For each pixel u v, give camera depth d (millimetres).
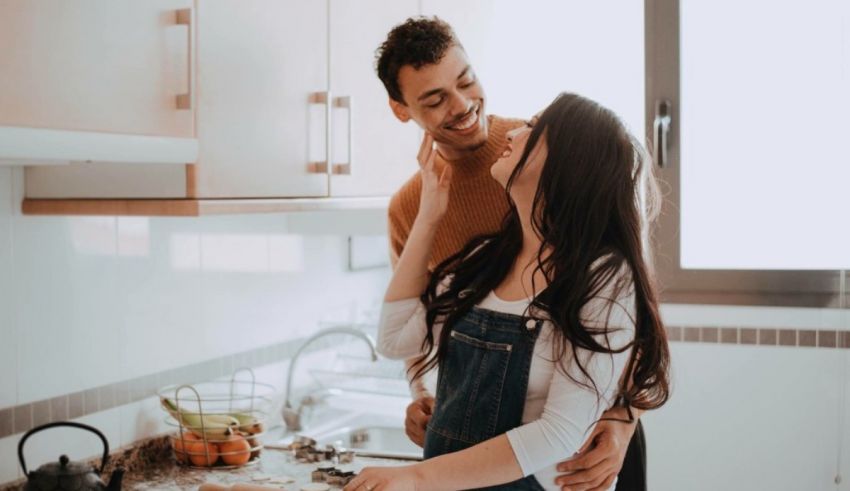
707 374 2902
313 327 2852
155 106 1608
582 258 1409
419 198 1923
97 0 1488
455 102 1662
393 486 1368
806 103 2865
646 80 2926
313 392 2736
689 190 2963
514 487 1494
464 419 1524
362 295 3133
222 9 1761
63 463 1680
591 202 1427
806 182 2879
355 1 2229
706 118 2939
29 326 1885
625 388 1551
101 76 1499
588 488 1533
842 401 2795
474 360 1528
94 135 1463
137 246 2156
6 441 1844
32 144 1354
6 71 1344
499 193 1785
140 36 1572
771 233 2906
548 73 3100
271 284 2646
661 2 2898
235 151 1812
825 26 2838
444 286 1696
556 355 1424
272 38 1915
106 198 1791
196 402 2340
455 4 2771
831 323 2797
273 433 2529
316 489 1933
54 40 1416
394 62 1683
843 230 2854
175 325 2281
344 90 2195
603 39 3039
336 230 2672
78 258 1996
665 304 2928
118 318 2105
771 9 2875
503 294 1557
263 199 1905
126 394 2131
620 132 1484
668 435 2943
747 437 2881
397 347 1721
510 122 1822
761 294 2848
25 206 1861
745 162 2918
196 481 2025
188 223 2316
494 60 3143
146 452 2145
